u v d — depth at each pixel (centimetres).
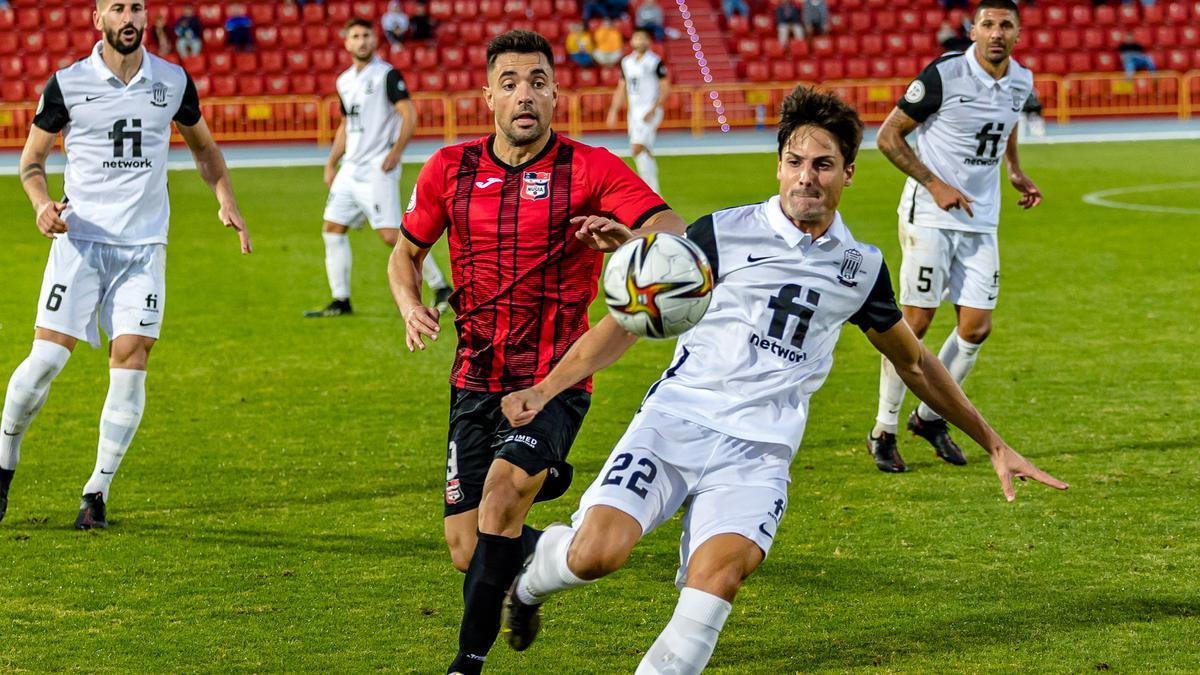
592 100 4494
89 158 948
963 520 951
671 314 589
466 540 709
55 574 855
